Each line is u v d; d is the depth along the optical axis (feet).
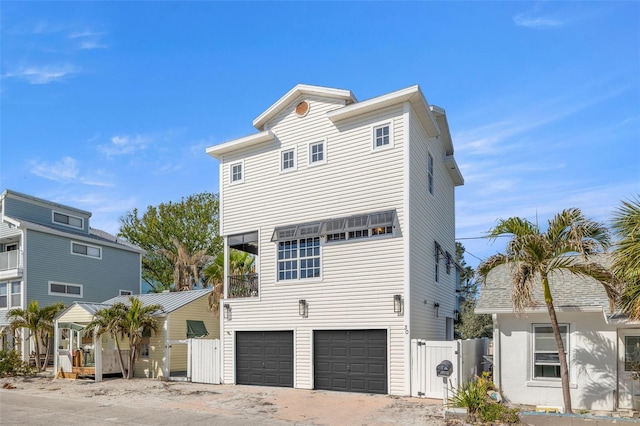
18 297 93.71
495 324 46.57
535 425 36.24
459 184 81.66
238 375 61.16
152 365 69.36
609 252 39.52
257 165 63.98
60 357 70.18
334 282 55.77
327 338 55.67
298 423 39.52
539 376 44.98
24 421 41.78
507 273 53.31
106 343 74.54
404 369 50.39
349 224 55.21
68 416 43.57
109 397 52.95
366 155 55.88
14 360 73.00
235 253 86.74
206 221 144.87
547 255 38.04
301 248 58.90
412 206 53.98
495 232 39.60
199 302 79.46
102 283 107.45
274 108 62.39
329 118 57.93
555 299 44.42
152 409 45.98
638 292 33.94
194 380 63.72
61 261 99.30
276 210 61.36
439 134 64.90
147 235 143.13
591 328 43.52
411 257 52.65
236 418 41.65
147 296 84.48
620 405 41.86
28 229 93.97
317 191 58.59
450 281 73.72
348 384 53.57
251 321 61.05
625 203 33.53
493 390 45.70
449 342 48.37
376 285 53.21
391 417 40.88
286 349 58.23
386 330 52.06
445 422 38.40
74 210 107.76
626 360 42.24
